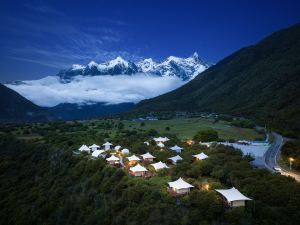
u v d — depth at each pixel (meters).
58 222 73.75
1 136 153.00
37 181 101.44
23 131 172.12
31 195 90.44
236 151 96.44
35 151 123.00
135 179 72.25
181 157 94.25
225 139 139.88
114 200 67.19
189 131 172.12
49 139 136.62
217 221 50.97
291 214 51.16
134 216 56.81
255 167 78.56
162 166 82.94
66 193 84.00
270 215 50.66
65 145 119.88
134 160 94.00
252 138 143.38
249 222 49.25
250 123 180.88
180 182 64.25
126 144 124.38
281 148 109.62
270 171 75.69
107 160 93.31
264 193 57.16
